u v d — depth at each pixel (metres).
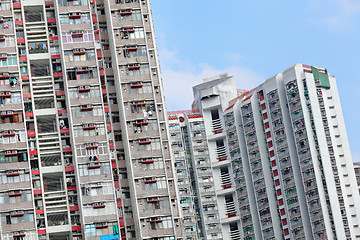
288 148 191.50
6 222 129.62
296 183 188.62
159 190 134.00
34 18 144.75
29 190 131.75
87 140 134.50
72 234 130.62
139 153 135.62
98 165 133.38
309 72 194.38
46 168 133.75
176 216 133.25
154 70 141.62
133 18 143.62
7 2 141.50
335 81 198.75
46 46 140.62
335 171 187.62
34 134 135.25
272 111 195.88
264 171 195.88
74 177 134.00
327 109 193.00
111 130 137.25
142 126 137.38
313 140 188.75
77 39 140.00
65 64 138.12
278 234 191.25
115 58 140.62
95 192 131.88
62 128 136.38
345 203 185.88
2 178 131.75
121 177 135.75
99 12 145.62
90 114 136.00
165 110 142.12
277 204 193.25
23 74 138.25
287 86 193.88
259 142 198.12
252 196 199.75
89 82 137.75
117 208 131.75
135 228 132.50
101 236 129.75
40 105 138.00
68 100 136.12
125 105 138.12
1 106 135.25
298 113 190.88
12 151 133.25
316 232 183.50
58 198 133.00
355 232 185.12
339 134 192.75
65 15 141.12
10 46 138.88
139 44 142.12
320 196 184.50
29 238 129.38
